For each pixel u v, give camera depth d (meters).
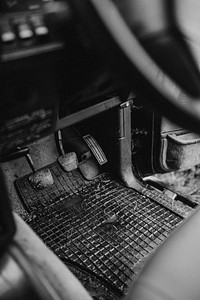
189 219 0.45
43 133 0.45
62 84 0.41
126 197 0.89
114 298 0.66
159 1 0.28
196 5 0.29
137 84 0.27
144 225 0.81
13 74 0.35
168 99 0.28
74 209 0.86
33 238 0.41
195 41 0.28
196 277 0.38
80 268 0.72
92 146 0.94
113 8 0.26
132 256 0.74
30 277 0.37
